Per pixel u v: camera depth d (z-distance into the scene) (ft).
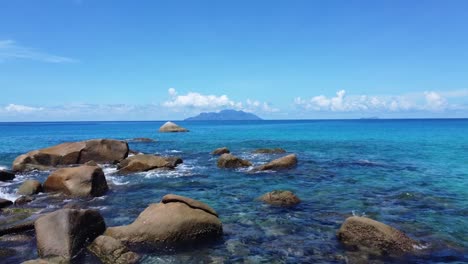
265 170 77.20
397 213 44.70
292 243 35.19
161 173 74.79
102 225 35.73
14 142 174.40
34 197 53.26
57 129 394.73
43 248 31.04
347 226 35.40
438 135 204.85
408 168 80.74
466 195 53.98
